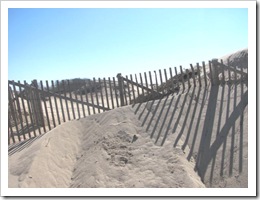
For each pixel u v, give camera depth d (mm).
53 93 10062
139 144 8164
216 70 9312
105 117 9430
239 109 8102
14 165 7844
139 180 7062
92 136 8953
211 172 7113
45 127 10633
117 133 8633
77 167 8039
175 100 9156
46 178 7383
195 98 9102
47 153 8062
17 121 10914
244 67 11766
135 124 8836
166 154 7613
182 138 8078
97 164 7688
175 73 9969
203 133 8055
